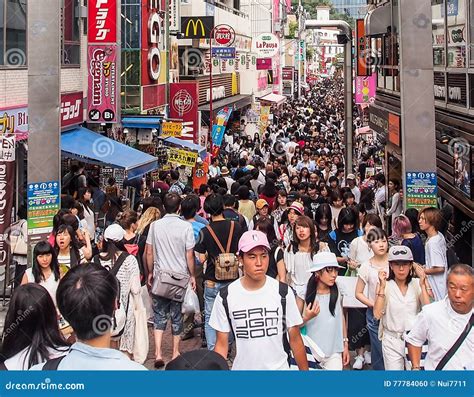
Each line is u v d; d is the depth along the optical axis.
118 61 16.69
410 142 9.02
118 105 16.88
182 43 29.45
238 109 38.38
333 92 72.06
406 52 8.90
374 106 20.81
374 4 21.20
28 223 9.35
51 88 9.34
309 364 5.84
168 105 23.55
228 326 4.62
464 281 4.36
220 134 27.31
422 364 5.14
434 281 7.42
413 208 8.79
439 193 12.93
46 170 9.41
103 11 16.53
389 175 17.84
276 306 4.57
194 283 8.00
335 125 44.16
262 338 4.54
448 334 4.45
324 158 22.55
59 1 9.32
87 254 7.89
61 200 10.33
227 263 7.61
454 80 11.88
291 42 57.81
